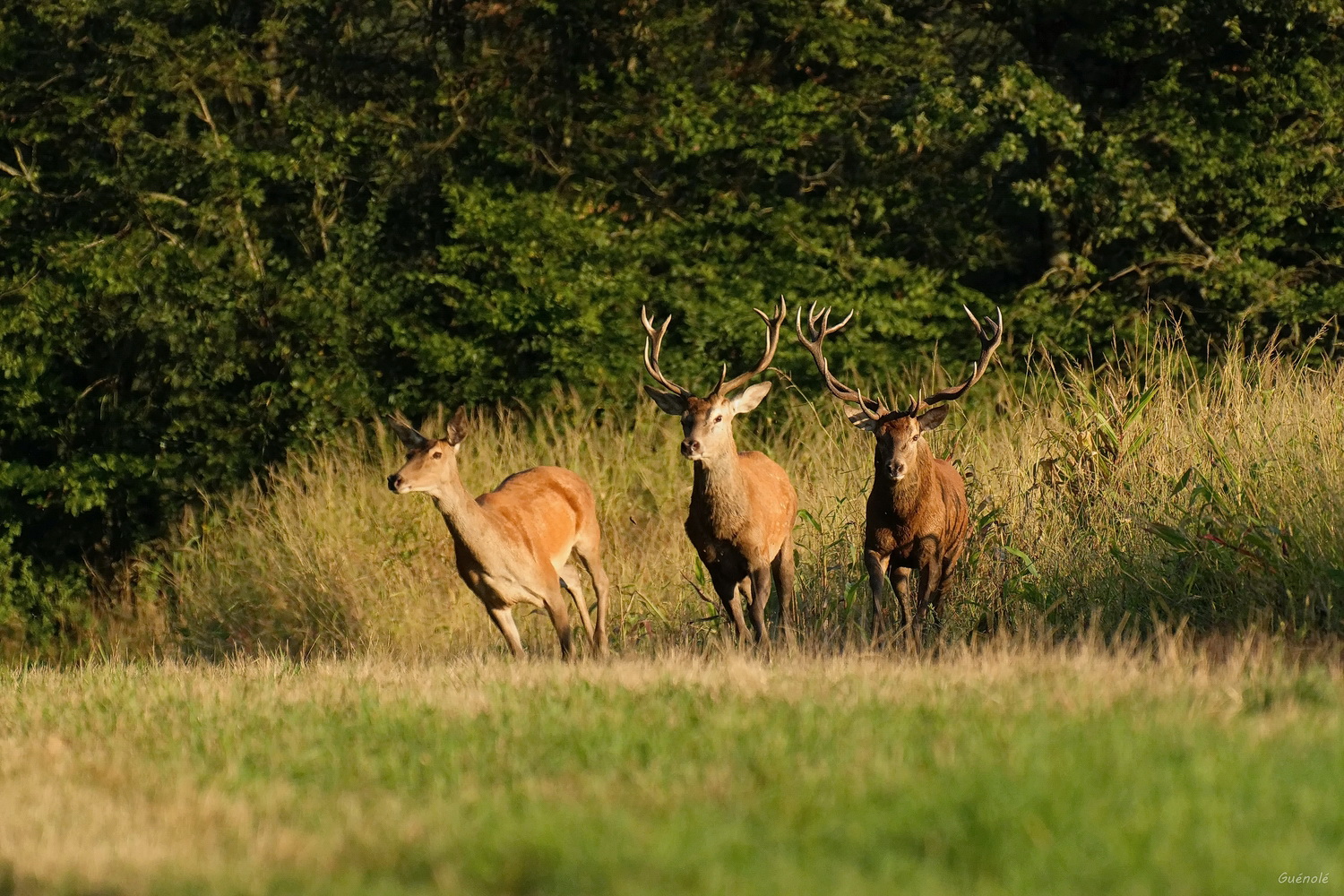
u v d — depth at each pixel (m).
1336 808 15.06
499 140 62.81
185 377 59.66
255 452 60.56
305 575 44.56
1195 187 59.88
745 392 31.97
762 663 27.64
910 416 30.58
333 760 19.61
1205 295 58.47
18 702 26.23
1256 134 60.25
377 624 42.47
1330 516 29.48
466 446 49.81
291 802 17.59
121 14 60.84
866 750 17.95
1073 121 58.25
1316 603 28.23
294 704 24.00
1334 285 61.28
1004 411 55.38
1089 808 14.84
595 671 26.00
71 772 19.78
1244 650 25.44
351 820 16.38
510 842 14.80
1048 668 23.72
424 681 26.02
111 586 62.28
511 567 30.78
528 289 58.97
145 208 60.31
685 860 13.93
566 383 59.53
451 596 43.03
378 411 60.03
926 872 13.56
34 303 60.03
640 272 62.06
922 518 30.81
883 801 15.77
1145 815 14.69
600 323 59.19
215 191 59.66
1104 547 32.91
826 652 30.95
